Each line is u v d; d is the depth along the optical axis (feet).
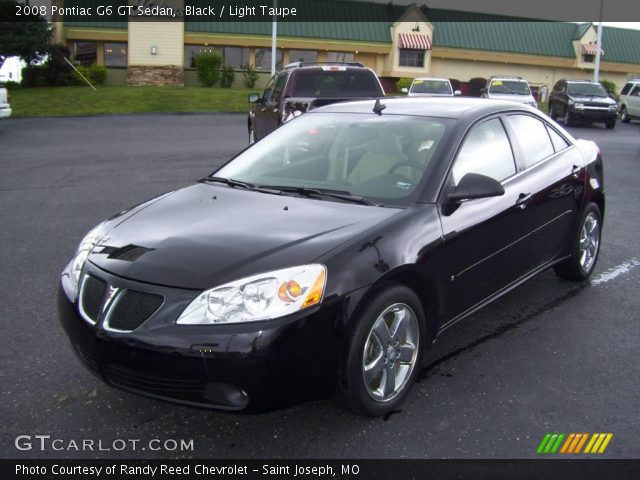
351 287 10.82
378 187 13.43
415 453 10.77
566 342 15.08
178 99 91.91
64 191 32.86
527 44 150.20
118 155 46.26
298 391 10.53
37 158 44.50
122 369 10.63
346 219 12.14
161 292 10.52
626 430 11.48
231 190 14.29
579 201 17.65
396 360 11.96
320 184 14.06
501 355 14.38
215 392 10.21
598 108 82.99
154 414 11.92
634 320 16.43
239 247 11.19
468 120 14.66
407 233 12.01
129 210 13.91
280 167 15.05
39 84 108.68
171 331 10.22
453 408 12.14
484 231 13.80
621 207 30.42
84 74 110.93
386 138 14.66
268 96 43.91
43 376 13.24
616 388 12.98
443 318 13.19
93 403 12.27
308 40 128.47
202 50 124.36
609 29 159.43
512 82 89.61
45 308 16.93
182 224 12.39
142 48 117.60
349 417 11.80
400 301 11.73
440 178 13.21
